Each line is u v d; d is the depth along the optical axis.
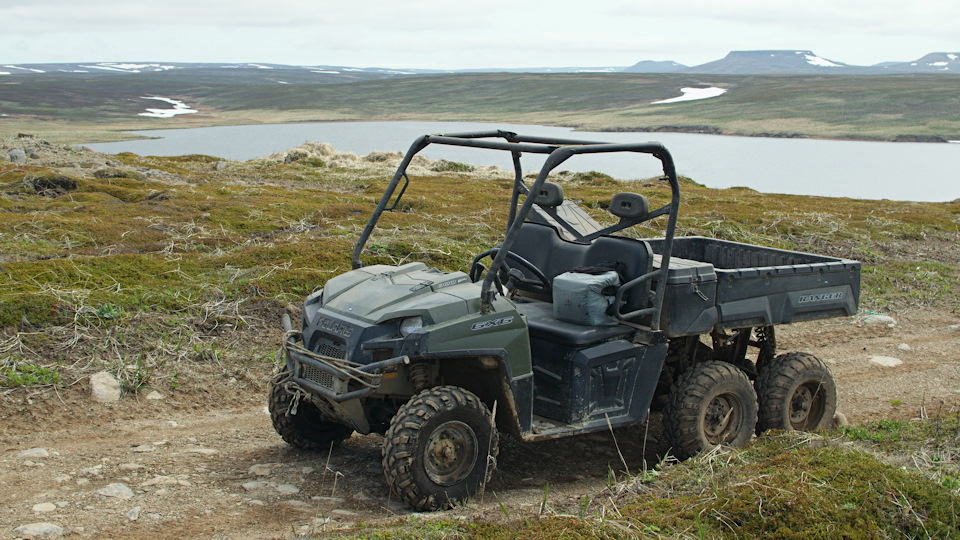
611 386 5.34
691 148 90.62
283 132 127.81
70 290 8.34
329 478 5.16
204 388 6.97
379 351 4.71
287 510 4.57
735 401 5.75
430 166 26.61
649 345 5.40
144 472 5.17
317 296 5.41
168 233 12.38
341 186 20.59
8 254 10.41
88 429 6.03
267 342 8.05
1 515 4.37
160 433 6.04
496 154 54.28
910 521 4.11
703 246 7.55
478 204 17.02
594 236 5.86
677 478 4.83
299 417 5.55
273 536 4.18
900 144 123.00
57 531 4.14
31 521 4.29
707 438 5.63
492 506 4.71
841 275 6.34
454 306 4.78
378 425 5.12
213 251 11.46
